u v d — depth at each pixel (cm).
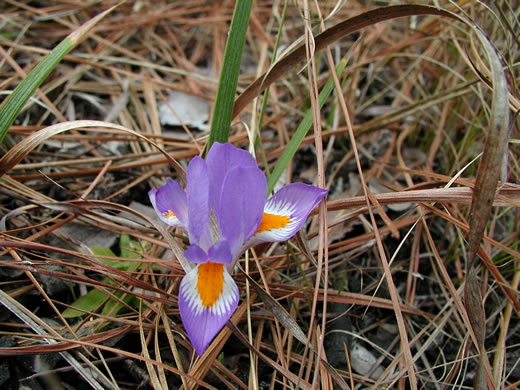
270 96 33
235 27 20
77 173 26
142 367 19
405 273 25
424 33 29
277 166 21
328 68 35
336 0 37
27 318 19
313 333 21
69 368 18
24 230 21
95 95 33
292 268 23
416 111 28
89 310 20
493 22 28
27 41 34
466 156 27
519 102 21
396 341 22
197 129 31
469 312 18
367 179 28
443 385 19
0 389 18
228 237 16
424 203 20
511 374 21
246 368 20
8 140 26
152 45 37
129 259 21
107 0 38
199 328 15
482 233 17
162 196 18
